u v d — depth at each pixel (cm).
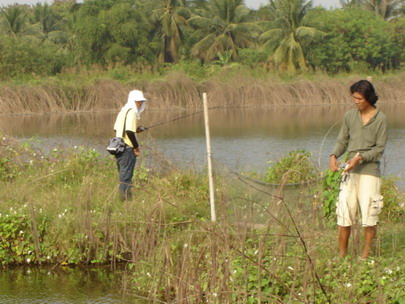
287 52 5612
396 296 549
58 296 705
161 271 670
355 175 675
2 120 3297
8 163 1187
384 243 732
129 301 682
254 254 626
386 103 4541
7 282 757
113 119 3331
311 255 581
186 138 2338
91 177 1063
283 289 602
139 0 6731
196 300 607
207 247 663
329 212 704
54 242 831
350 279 586
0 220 841
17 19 6431
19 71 4562
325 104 4531
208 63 6228
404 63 6316
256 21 6956
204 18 6397
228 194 834
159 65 6081
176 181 1075
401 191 1148
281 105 4416
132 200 895
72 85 4012
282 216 676
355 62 5925
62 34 7675
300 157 1063
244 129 2722
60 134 2420
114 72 4384
